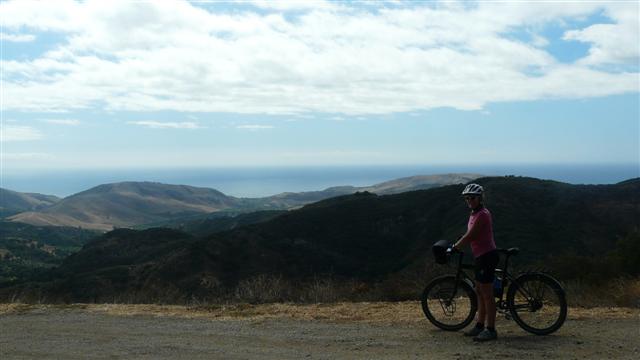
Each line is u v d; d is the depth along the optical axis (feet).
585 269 44.09
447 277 21.49
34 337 22.90
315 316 24.82
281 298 32.17
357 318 24.03
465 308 21.86
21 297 37.17
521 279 20.18
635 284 28.81
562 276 43.04
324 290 32.30
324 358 17.90
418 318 23.30
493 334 19.27
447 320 21.42
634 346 18.01
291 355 18.45
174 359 18.42
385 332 21.17
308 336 21.06
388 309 25.62
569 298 26.73
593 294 27.66
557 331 20.29
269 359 18.07
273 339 20.83
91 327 24.48
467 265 20.70
